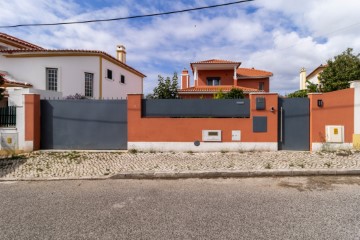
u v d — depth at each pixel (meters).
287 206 3.98
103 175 6.02
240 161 7.00
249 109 8.47
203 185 5.31
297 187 5.06
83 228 3.27
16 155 8.04
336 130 8.15
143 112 8.68
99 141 8.87
